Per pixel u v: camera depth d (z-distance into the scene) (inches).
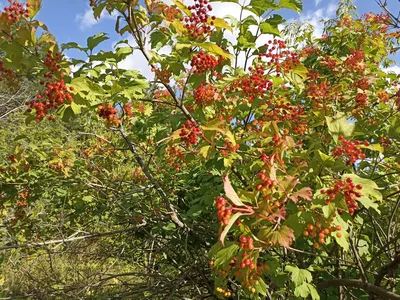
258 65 152.7
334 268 164.2
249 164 133.6
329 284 134.1
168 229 191.6
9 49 125.0
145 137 215.0
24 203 242.2
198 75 151.0
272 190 83.9
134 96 145.6
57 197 246.7
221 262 87.9
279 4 156.2
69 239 152.0
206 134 118.8
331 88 162.9
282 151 99.2
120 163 266.5
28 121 131.3
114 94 137.6
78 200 236.4
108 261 257.4
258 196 88.6
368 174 166.1
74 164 235.8
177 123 152.3
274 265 116.0
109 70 149.2
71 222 245.3
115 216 232.5
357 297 155.0
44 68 127.4
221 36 162.9
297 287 114.7
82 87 126.2
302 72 149.1
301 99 181.3
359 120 163.6
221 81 148.6
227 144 122.3
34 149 217.9
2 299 177.6
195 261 187.0
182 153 147.5
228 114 152.2
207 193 168.4
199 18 139.6
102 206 229.5
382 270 129.3
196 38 145.7
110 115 144.4
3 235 242.7
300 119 143.9
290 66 148.8
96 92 129.0
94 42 139.7
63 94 123.9
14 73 135.9
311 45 235.6
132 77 150.1
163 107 238.8
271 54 150.6
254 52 170.2
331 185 99.4
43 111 127.9
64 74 126.5
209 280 201.0
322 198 88.9
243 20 164.9
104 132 286.2
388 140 155.9
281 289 131.5
